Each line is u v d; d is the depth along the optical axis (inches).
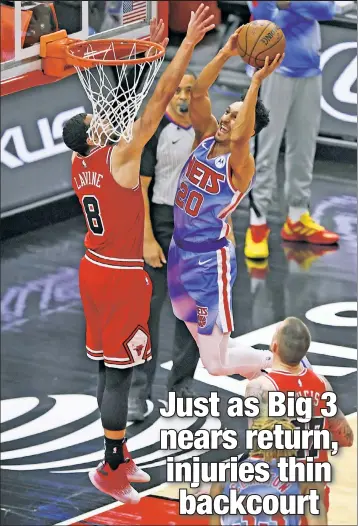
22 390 896.9
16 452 826.8
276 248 1103.6
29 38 849.5
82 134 630.5
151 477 788.0
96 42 754.8
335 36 1266.0
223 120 642.8
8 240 1123.3
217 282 679.7
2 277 1061.8
